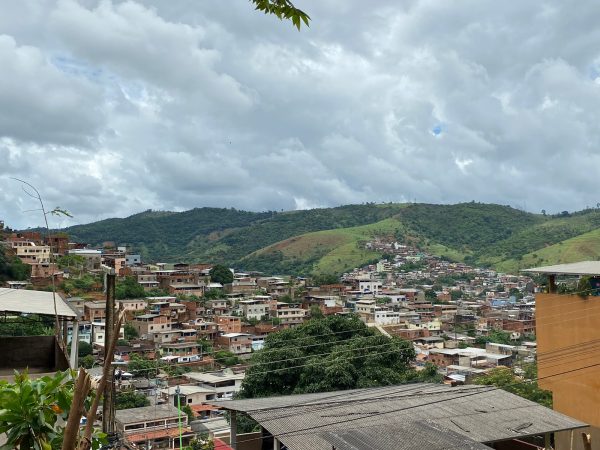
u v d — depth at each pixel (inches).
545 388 751.7
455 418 655.8
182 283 4296.3
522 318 4143.7
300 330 1476.4
